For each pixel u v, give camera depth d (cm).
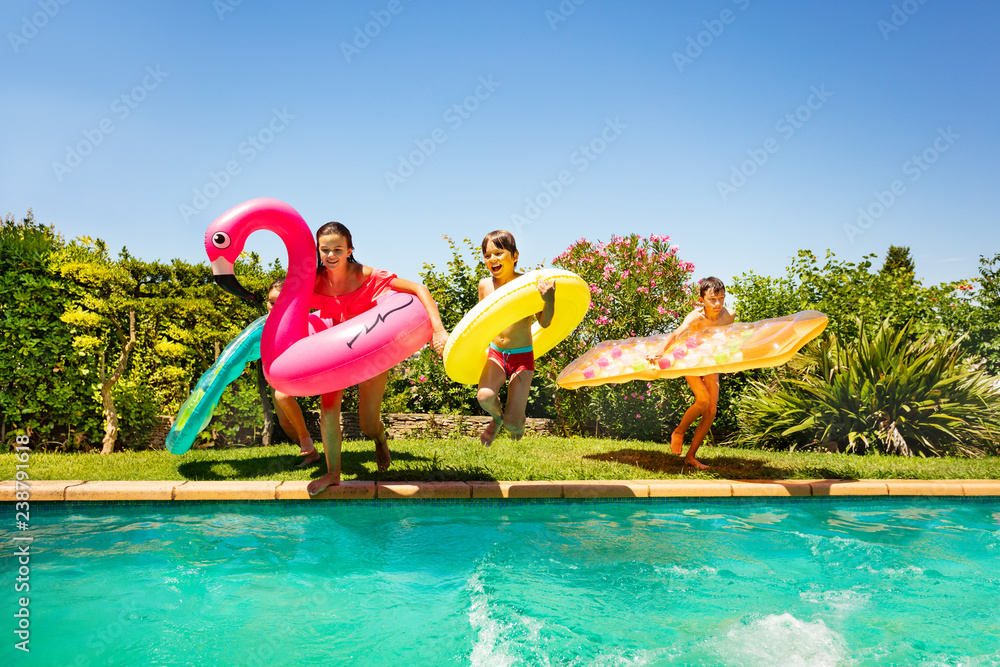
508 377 516
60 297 791
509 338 511
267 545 461
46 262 786
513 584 397
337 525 514
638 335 1065
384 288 572
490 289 547
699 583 404
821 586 402
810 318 633
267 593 374
